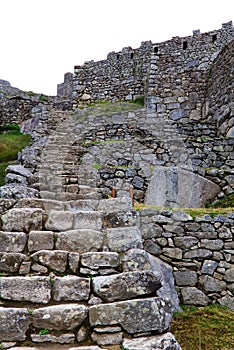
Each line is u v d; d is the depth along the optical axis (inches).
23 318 92.1
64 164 257.1
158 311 94.4
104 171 248.4
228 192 254.2
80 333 92.0
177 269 169.0
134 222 137.7
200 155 278.5
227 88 326.3
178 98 409.7
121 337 91.0
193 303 163.6
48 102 603.8
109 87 494.6
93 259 114.5
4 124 562.9
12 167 212.7
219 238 171.0
